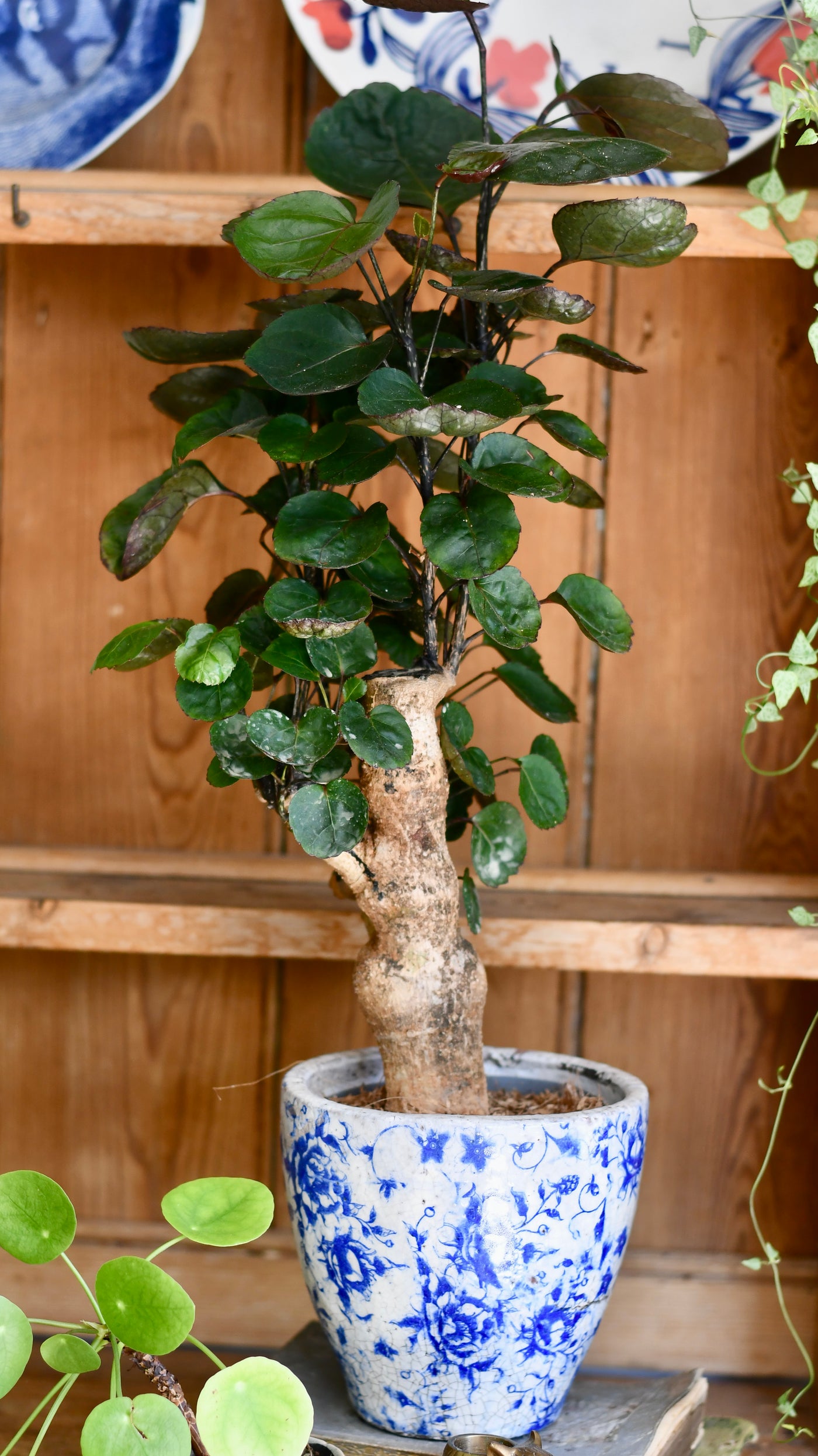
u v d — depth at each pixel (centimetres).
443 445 82
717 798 114
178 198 95
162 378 116
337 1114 73
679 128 85
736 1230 114
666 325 113
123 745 117
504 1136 71
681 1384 90
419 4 74
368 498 114
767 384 113
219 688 72
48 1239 63
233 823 117
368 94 89
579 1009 115
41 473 117
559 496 69
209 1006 117
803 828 114
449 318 86
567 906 104
